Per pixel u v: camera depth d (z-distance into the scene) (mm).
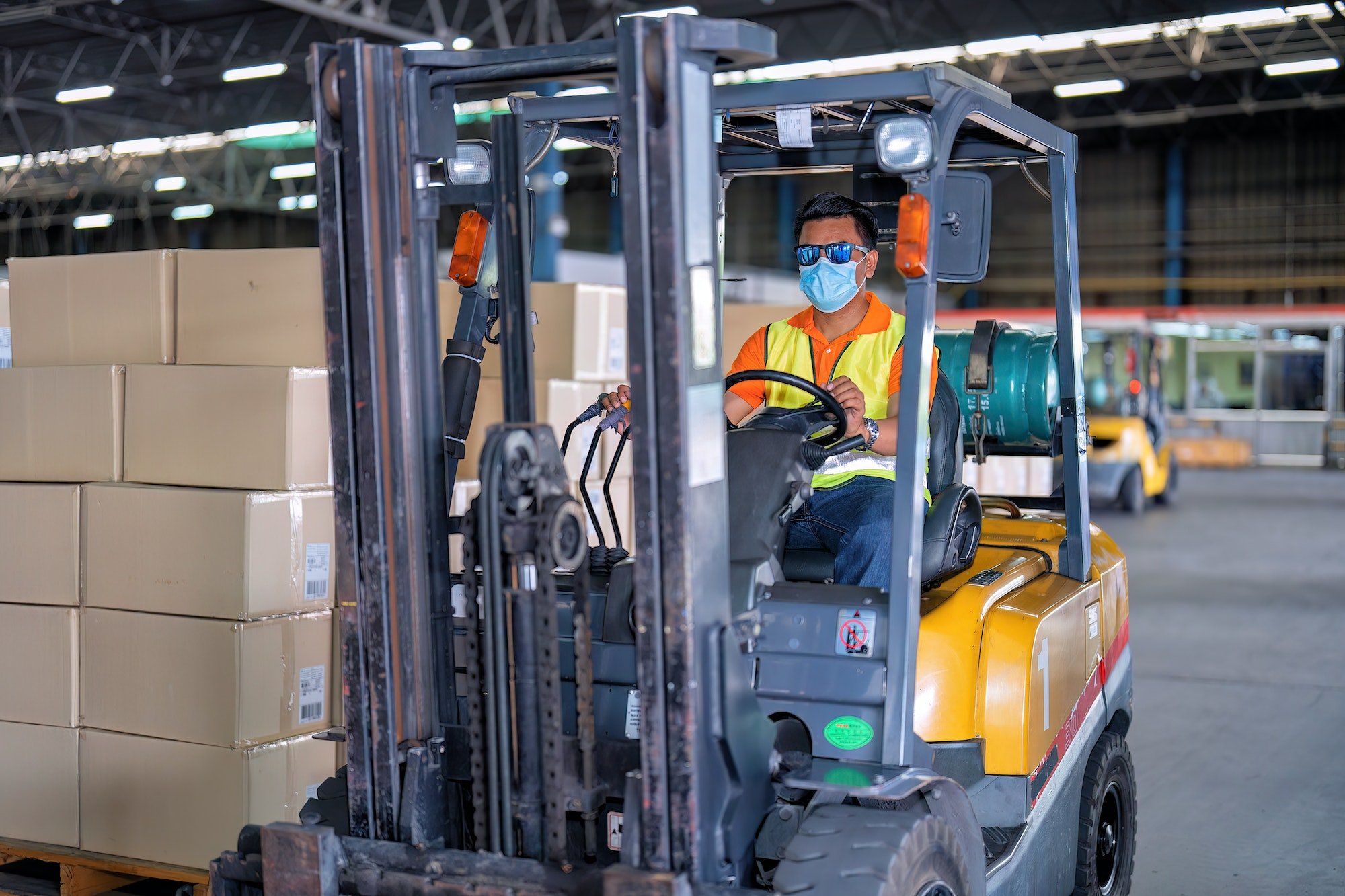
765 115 2877
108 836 3502
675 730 2053
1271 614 8453
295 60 17328
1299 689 6496
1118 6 14977
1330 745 5516
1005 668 2713
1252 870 4078
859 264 2852
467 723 2564
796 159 3225
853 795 2271
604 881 2039
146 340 3654
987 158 3223
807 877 2082
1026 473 8969
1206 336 22156
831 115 2916
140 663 3443
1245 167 23953
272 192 25000
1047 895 2961
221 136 21000
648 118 2006
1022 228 25875
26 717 3609
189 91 20047
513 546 2125
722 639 2117
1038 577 3260
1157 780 5035
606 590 2623
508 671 2178
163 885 3695
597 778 2250
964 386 3422
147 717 3438
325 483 3490
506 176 2271
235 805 3320
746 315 5836
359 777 2303
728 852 2131
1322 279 23547
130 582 3463
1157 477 14641
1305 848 4277
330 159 2234
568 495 2166
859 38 16781
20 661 3613
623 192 2029
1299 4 14156
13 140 22438
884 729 2355
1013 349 3387
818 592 2512
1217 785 4969
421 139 2279
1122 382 16266
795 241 3008
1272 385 22047
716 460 2121
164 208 27312
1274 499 16188
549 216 16250
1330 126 23250
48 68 18203
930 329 2395
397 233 2260
